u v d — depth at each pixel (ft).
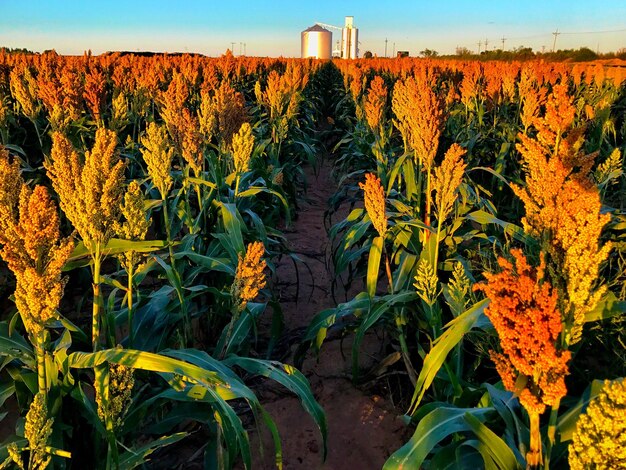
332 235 18.98
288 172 30.17
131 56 83.35
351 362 15.56
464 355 12.93
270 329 17.37
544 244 8.47
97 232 8.00
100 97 25.50
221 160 19.80
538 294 5.71
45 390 7.60
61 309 17.84
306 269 23.03
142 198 9.90
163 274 14.55
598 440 5.27
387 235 15.62
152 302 12.03
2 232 6.62
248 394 8.29
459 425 7.61
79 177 7.95
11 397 13.14
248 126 17.62
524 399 6.08
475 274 14.94
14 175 8.06
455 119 38.78
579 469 5.56
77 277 18.95
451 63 113.80
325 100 92.84
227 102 19.11
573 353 10.70
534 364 5.94
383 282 21.08
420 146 14.90
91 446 8.96
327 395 14.02
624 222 14.89
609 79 58.18
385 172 22.76
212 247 16.81
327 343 16.69
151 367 7.37
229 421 8.38
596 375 11.03
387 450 11.96
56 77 43.50
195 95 41.75
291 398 13.94
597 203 6.33
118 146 26.45
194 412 10.03
